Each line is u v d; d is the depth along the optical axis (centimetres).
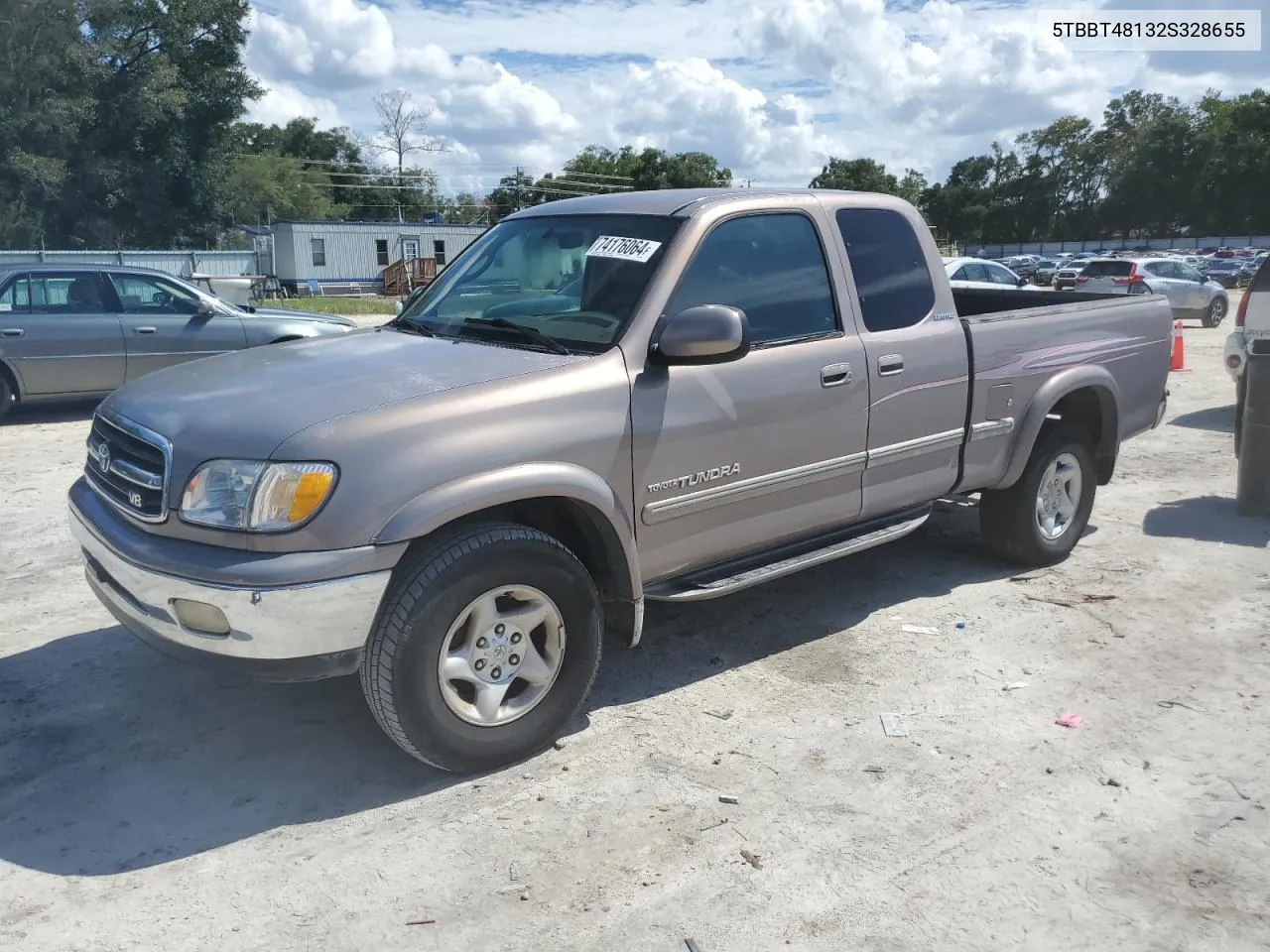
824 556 441
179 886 300
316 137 10219
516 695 366
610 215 436
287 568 310
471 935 280
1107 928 282
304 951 273
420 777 358
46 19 3872
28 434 982
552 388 357
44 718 400
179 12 4181
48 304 1042
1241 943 276
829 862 311
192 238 4572
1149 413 621
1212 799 344
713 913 288
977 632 486
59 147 3994
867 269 466
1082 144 10562
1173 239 9031
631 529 381
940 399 486
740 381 405
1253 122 9456
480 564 337
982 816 335
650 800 344
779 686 429
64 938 277
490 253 468
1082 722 397
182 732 390
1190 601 525
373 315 3216
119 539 340
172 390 374
